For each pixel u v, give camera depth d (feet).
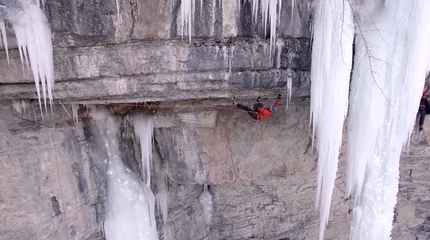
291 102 24.79
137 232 26.94
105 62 18.04
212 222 36.45
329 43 17.81
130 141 27.68
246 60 19.01
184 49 18.17
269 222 35.99
